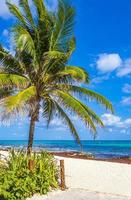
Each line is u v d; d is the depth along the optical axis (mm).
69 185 16781
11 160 14594
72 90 17047
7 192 12305
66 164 26828
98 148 82812
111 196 14211
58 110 17281
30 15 17062
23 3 16938
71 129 17609
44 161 15250
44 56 16406
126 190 15891
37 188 13812
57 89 17062
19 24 16828
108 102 17000
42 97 16953
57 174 15586
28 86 16547
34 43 16828
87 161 29516
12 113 13461
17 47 14828
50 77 17031
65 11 16984
